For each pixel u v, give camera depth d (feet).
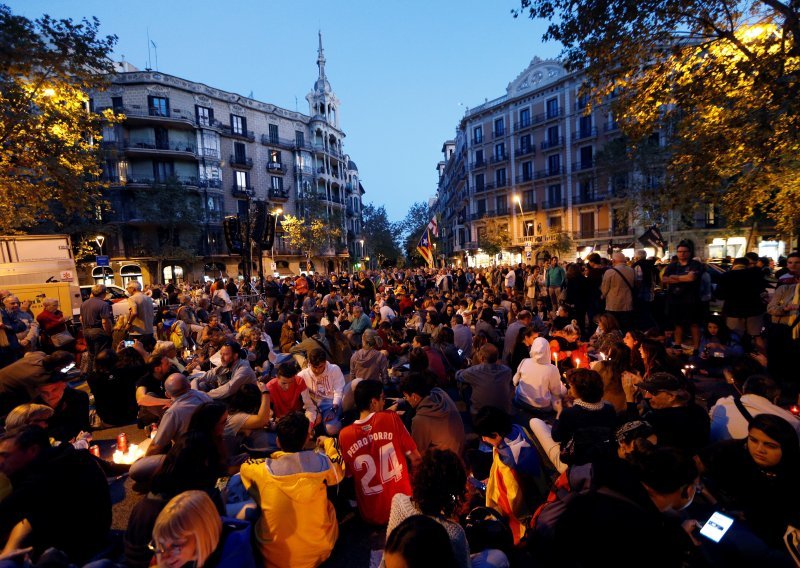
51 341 28.09
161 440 12.37
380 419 10.87
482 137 172.45
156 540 6.52
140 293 27.20
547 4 28.63
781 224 38.73
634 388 14.75
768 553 7.14
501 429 10.09
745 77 24.89
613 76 30.76
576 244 143.95
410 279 83.41
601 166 120.47
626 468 6.71
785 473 7.87
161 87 131.13
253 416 13.35
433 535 4.96
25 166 39.45
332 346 25.50
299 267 172.65
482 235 164.04
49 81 39.65
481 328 25.91
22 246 39.73
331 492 10.78
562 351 21.52
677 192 34.81
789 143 26.96
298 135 173.99
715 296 23.39
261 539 8.79
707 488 9.61
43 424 10.93
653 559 5.86
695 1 25.39
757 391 10.69
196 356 27.68
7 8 34.37
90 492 8.63
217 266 144.56
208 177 141.18
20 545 7.78
